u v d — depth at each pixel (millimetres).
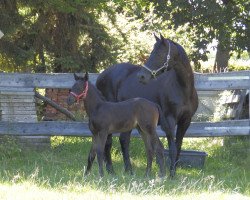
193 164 10859
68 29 16047
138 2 19266
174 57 9234
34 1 14469
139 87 9883
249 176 9992
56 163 10805
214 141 13133
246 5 17188
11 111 12141
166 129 9391
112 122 9070
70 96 9055
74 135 11664
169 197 7363
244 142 11984
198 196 7516
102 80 10570
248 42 17531
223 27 17219
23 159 10984
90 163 9156
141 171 10180
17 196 6957
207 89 11562
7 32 14234
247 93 13000
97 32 16453
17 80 11914
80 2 14641
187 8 16781
